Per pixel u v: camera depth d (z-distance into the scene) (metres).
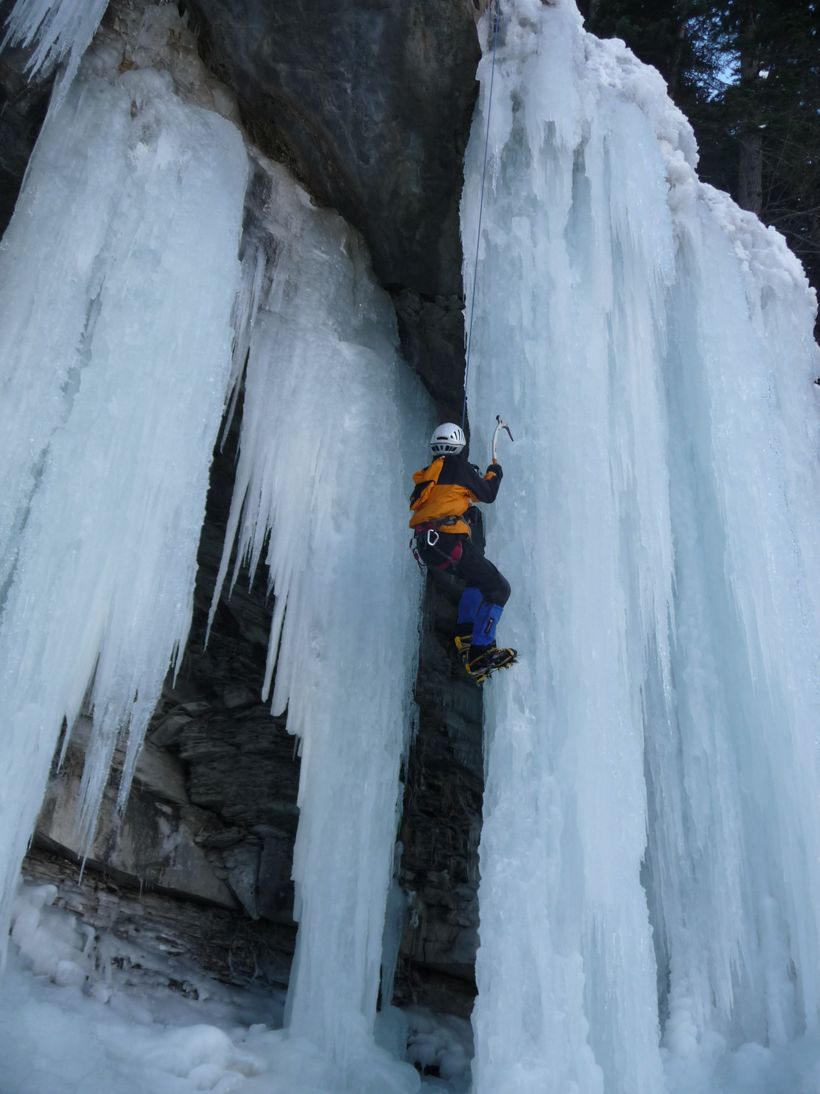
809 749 6.11
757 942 5.82
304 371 6.76
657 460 6.26
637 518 6.08
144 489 5.55
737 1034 5.57
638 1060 4.68
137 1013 5.45
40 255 5.59
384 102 6.54
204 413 5.92
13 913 5.47
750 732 6.18
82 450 5.37
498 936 4.73
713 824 6.00
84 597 5.16
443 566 5.31
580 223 6.52
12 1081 4.02
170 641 5.55
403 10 6.20
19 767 4.71
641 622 5.92
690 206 7.15
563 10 6.75
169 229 6.09
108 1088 4.22
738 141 12.10
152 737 6.84
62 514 5.20
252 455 6.48
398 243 7.07
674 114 7.25
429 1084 5.73
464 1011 7.26
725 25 12.02
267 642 7.53
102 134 6.01
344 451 6.73
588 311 6.25
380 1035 6.41
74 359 5.54
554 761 5.15
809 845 5.86
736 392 6.88
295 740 7.26
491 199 6.44
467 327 6.27
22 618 4.92
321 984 5.53
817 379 8.34
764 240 7.93
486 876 4.93
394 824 6.22
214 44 6.61
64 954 5.54
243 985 6.38
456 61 6.39
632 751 5.39
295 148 6.97
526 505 5.72
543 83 6.49
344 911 5.73
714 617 6.50
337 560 6.47
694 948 5.80
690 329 7.00
